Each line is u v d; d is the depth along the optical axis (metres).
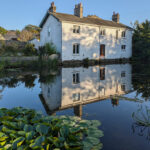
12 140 1.84
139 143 1.92
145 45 19.81
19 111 2.67
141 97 4.09
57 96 4.25
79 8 17.30
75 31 15.80
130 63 17.58
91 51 17.17
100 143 1.91
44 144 1.80
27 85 5.74
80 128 2.18
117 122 2.56
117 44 19.66
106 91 4.82
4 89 5.09
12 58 12.27
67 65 14.59
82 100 3.88
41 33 20.62
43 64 12.38
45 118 2.40
